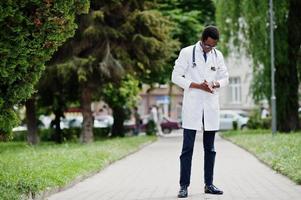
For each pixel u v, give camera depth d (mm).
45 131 40469
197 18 43125
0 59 9516
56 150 21797
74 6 10023
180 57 10586
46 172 12820
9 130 10164
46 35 9672
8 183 10203
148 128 47188
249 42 33469
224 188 11531
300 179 11773
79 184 13016
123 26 28766
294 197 10000
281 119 34500
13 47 9508
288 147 18953
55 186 11453
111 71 28266
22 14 9406
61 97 33531
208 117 10406
